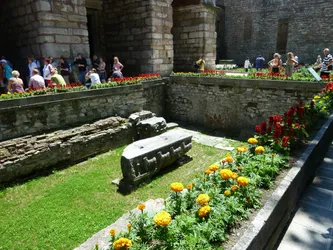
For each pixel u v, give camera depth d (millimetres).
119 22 12898
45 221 4641
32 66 8453
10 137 6414
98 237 3264
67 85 7957
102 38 14039
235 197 2475
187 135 7426
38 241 4148
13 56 10375
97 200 5375
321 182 3625
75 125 7781
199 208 2316
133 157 5789
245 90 9898
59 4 8859
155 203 3996
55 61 9023
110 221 4629
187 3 13516
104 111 8789
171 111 12586
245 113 10094
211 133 10539
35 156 6430
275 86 9047
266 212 2309
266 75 9516
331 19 21406
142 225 2205
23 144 6340
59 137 7031
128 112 9789
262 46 25844
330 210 3078
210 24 13859
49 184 6125
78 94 7742
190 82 11484
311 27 22578
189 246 1896
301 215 3016
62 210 4988
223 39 28297
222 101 10664
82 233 4305
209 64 14344
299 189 3182
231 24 27531
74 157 7344
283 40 24438
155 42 11891
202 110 11422
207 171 2857
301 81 8477
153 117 9758
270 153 3297
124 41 12953
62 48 9188
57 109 7328
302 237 2711
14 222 4617
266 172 2908
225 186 2676
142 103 10445
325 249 2557
